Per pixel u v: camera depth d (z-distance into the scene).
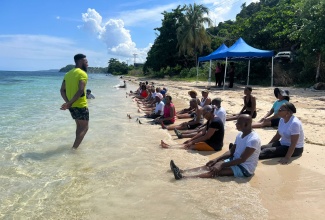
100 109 12.59
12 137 7.18
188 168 5.03
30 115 10.65
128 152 5.99
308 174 4.66
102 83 39.62
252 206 3.61
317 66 19.42
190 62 47.03
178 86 24.83
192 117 10.09
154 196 3.95
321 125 7.88
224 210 3.52
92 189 4.20
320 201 3.75
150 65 55.41
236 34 30.50
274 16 26.00
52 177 4.66
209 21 38.09
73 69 6.27
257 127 8.02
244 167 4.57
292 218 3.33
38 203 3.78
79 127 6.28
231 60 24.77
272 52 19.22
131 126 8.73
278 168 4.95
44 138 7.11
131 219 3.37
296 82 21.77
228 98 14.72
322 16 17.53
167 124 8.99
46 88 26.70
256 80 25.47
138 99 15.85
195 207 3.62
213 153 5.98
